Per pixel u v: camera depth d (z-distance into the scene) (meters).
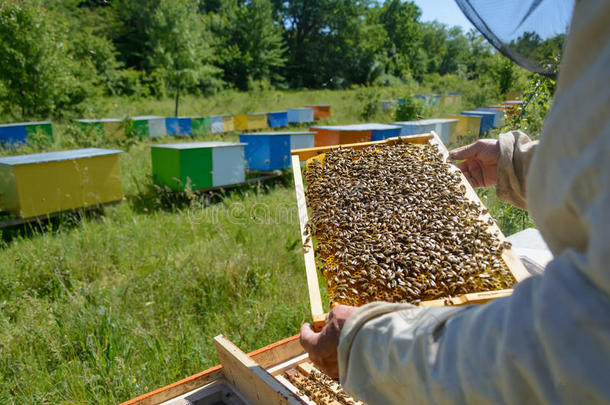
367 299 1.34
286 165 7.89
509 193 1.72
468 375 0.64
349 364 0.91
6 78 12.07
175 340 2.96
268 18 39.69
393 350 0.80
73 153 5.77
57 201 5.31
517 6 0.81
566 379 0.52
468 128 10.41
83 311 3.10
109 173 5.90
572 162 0.55
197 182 6.44
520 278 1.33
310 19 46.78
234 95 27.53
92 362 2.61
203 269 3.99
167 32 15.64
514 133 1.74
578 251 0.56
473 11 0.85
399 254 1.42
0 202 5.28
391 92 24.16
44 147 9.83
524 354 0.56
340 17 46.19
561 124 0.57
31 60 12.20
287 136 7.71
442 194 1.73
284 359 2.10
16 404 2.37
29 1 12.10
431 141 2.21
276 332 3.13
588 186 0.51
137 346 2.92
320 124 16.78
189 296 3.67
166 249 4.54
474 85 29.91
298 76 45.09
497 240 1.49
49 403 2.34
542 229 0.66
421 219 1.60
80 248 4.36
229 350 1.81
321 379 1.82
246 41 39.06
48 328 2.96
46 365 2.70
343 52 46.88
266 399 1.64
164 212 5.98
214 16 39.78
